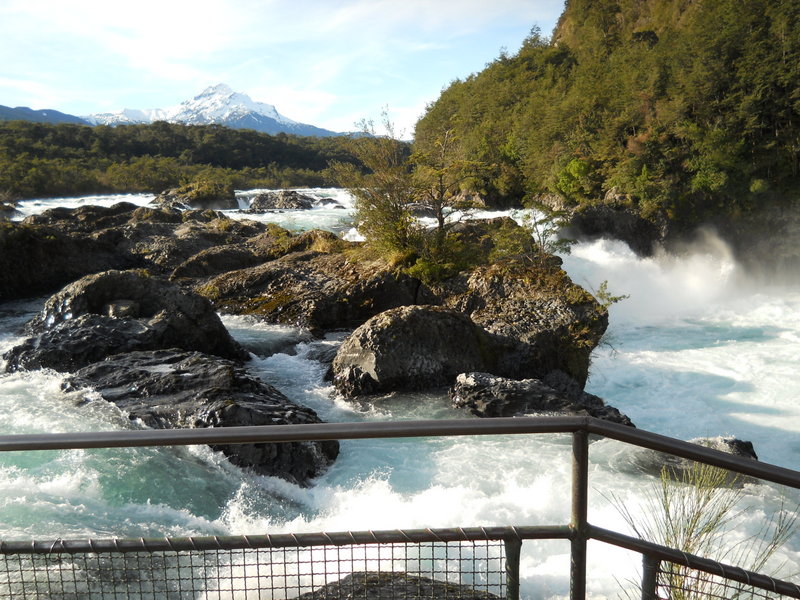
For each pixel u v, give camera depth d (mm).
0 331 14852
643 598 1748
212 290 18031
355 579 2566
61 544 1745
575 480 1661
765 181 38281
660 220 36281
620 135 46688
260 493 7398
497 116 73875
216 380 9445
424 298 17156
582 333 14227
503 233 18219
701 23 47281
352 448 8922
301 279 17938
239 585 3172
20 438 1545
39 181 69500
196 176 91938
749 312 24734
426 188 18438
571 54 86562
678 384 15250
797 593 1676
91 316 12258
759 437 12227
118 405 8961
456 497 7457
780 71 39625
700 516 2459
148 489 6969
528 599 5344
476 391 11125
